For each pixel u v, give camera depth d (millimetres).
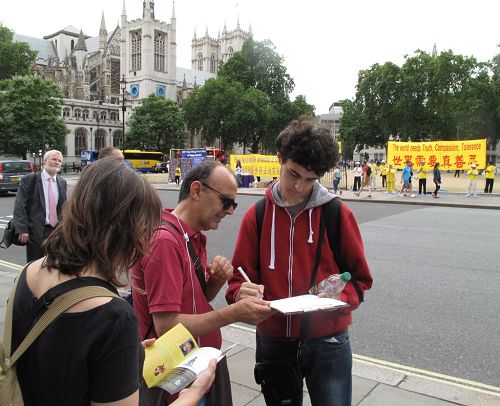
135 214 1325
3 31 67625
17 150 53938
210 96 64000
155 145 75500
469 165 24641
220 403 2127
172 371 1665
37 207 5633
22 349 1159
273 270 2289
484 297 6180
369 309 5738
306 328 2223
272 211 2312
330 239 2285
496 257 8773
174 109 76500
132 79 90875
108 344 1144
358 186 27641
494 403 3414
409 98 55344
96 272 1297
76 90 88312
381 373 3943
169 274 1922
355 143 64375
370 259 8641
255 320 1906
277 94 67938
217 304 6082
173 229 2055
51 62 90500
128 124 76875
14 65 67250
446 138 58062
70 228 1270
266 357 2365
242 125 62438
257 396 3502
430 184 32406
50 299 1188
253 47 69250
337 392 2246
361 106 63000
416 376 3885
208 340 2217
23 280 1308
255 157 31172
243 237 2389
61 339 1143
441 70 53719
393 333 4973
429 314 5535
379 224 13414
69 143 77438
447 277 7258
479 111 53031
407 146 25625
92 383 1153
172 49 93188
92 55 96688
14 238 5512
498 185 32062
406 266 8039
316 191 2285
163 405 1711
